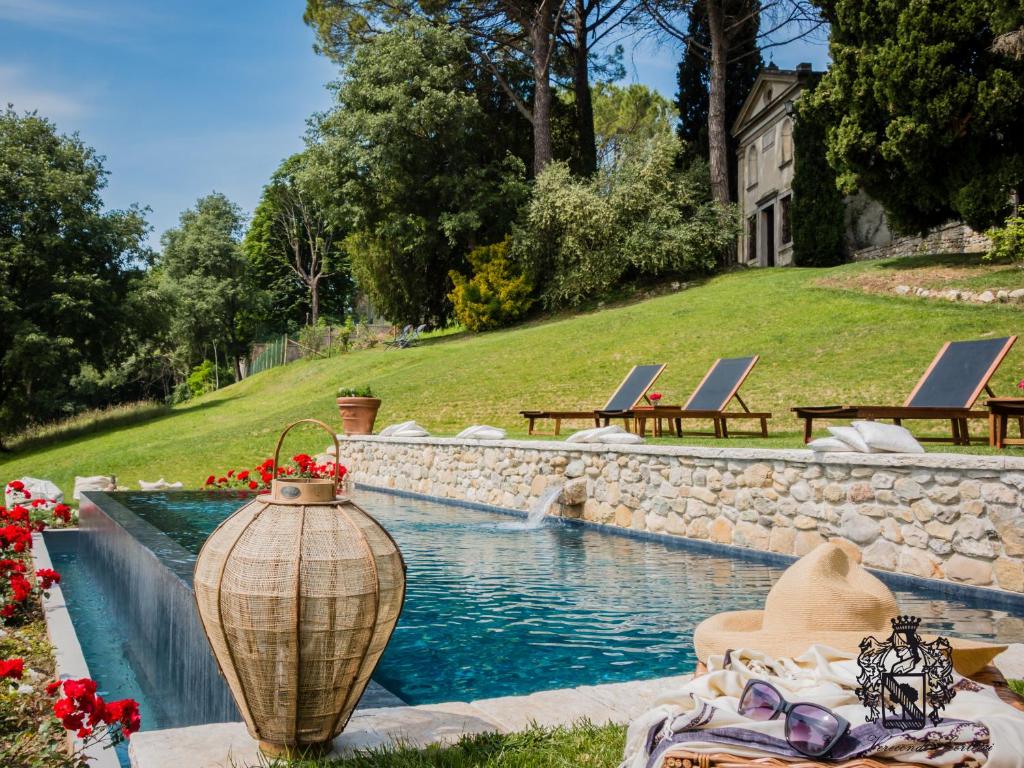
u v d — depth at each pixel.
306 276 52.62
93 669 5.18
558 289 27.36
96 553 8.41
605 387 17.61
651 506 8.54
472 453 11.80
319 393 23.78
